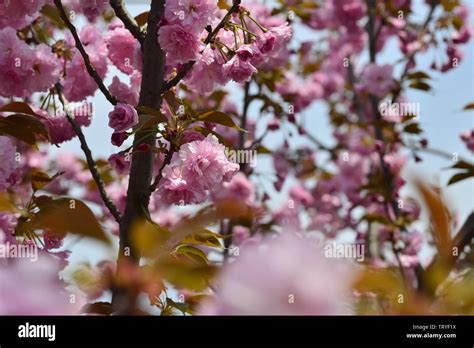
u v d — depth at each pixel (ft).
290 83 22.61
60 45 10.60
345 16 22.85
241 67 8.20
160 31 7.55
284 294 0.78
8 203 2.11
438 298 1.07
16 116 8.56
